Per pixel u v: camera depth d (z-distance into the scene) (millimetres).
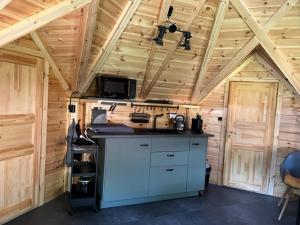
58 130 3756
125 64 3771
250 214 3652
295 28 3207
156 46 3561
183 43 3441
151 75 4109
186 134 4031
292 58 3611
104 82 3713
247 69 4543
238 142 4688
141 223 3219
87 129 3799
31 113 3229
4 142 2904
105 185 3486
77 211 3414
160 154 3830
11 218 3072
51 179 3693
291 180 3529
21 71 3035
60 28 2850
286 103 4289
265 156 4473
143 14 3090
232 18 3326
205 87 4547
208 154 4938
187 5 3088
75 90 3803
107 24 2971
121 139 3518
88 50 3066
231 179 4750
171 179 3957
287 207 3955
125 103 4051
